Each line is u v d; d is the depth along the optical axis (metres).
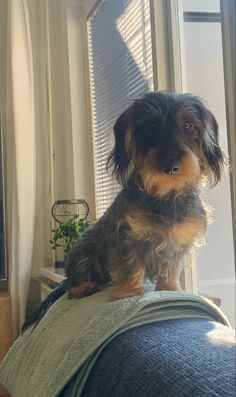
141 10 0.90
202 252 0.69
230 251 0.64
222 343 0.39
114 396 0.40
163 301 0.49
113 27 1.05
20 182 1.11
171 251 0.56
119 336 0.46
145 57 0.89
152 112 0.56
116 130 0.59
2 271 1.18
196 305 0.50
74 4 1.18
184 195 0.54
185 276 0.71
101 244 0.61
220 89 0.66
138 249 0.55
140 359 0.40
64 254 0.99
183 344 0.40
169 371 0.36
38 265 1.25
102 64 1.11
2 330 1.10
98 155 1.13
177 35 0.79
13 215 1.12
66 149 1.22
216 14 0.67
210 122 0.57
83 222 0.99
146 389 0.37
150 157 0.53
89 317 0.52
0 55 1.29
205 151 0.56
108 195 1.07
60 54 1.24
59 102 1.25
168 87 0.80
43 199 1.27
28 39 1.13
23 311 1.11
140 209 0.54
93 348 0.46
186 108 0.56
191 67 0.74
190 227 0.55
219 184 0.61
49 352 0.53
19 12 1.12
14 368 0.61
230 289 0.64
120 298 0.55
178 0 0.78
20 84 1.12
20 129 1.11
